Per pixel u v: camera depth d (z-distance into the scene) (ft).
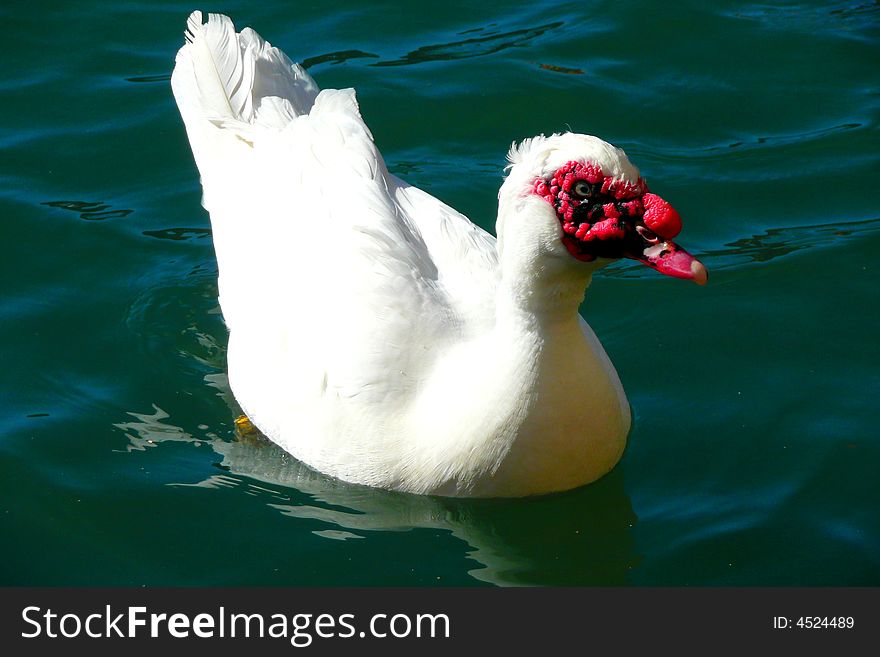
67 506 24.72
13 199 33.14
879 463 25.40
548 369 23.07
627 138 35.65
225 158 29.60
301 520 24.59
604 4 40.91
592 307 30.37
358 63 37.86
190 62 31.60
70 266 31.35
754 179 34.17
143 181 34.19
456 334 24.50
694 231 32.50
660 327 29.60
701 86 37.52
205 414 27.40
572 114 36.40
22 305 30.04
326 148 27.35
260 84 30.99
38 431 26.55
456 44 39.01
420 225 26.50
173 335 29.53
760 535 23.85
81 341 29.17
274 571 23.34
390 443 24.41
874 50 38.73
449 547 24.12
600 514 24.76
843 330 29.19
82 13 40.01
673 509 24.68
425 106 36.50
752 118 36.37
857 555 23.27
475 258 25.77
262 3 40.57
